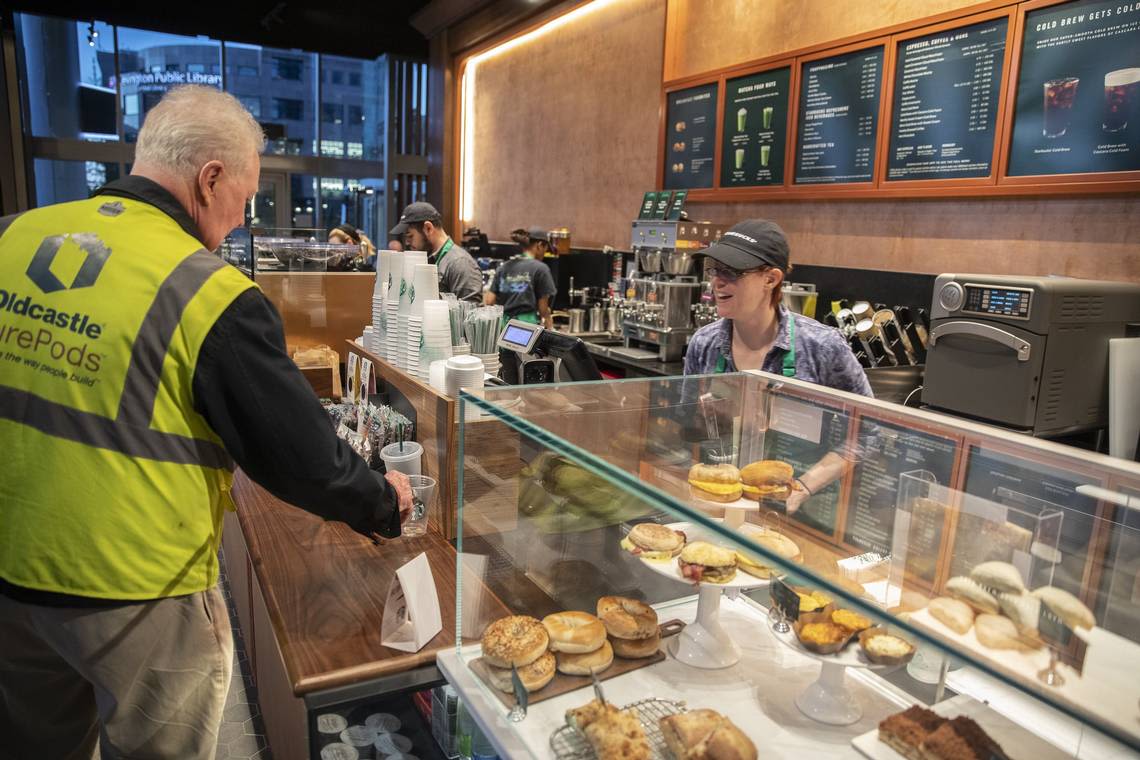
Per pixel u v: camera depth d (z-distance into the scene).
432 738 1.48
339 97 9.55
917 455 1.18
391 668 1.32
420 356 2.05
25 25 7.88
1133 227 2.65
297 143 9.54
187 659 1.37
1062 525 0.95
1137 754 0.63
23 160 7.88
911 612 0.81
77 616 1.28
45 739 1.56
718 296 2.02
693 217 4.70
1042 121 2.85
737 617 1.21
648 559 1.13
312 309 3.23
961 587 0.85
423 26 7.81
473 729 1.34
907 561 0.92
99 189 1.43
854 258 3.71
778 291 2.01
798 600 1.02
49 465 1.25
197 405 1.28
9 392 1.27
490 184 7.41
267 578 1.63
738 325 2.07
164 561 1.31
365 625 1.45
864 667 0.97
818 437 1.34
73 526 1.25
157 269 1.27
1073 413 2.29
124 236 1.30
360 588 1.59
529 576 1.27
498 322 2.18
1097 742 0.87
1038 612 0.80
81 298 1.26
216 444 1.35
